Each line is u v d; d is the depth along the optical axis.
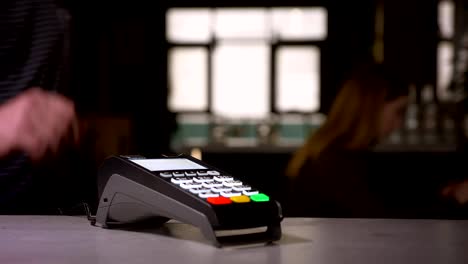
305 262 0.62
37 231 0.79
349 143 1.83
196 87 8.16
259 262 0.62
